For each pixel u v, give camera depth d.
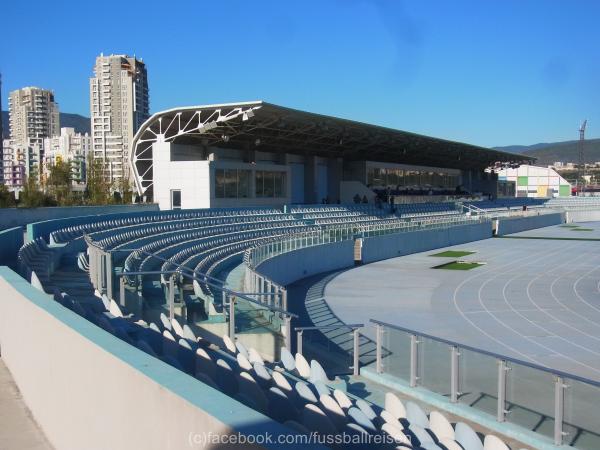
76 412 5.66
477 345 20.12
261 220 45.12
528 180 141.62
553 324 23.72
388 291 32.44
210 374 7.36
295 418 6.41
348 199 69.19
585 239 67.81
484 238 70.00
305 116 46.53
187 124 45.56
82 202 48.34
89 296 12.70
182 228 34.38
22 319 8.11
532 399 9.45
